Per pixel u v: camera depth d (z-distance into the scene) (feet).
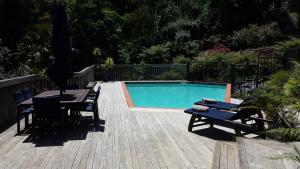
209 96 43.73
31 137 17.33
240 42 65.92
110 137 17.33
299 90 17.37
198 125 19.01
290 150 11.57
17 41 53.83
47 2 57.21
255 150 11.57
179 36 70.54
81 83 35.40
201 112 18.76
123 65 54.85
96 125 19.45
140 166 12.91
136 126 19.97
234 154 11.92
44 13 57.47
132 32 72.79
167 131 18.75
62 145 15.80
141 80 54.75
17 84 22.77
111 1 75.10
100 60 59.21
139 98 43.75
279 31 65.51
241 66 46.14
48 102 16.76
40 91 28.25
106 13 65.41
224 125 17.83
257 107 16.17
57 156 14.15
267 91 18.95
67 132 18.40
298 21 67.72
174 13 79.51
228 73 49.62
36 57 42.22
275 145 12.31
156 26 74.69
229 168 10.37
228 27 73.87
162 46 64.54
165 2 81.51
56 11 19.83
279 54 48.44
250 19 73.15
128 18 72.02
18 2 54.75
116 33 66.54
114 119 22.09
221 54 54.70
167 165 13.03
